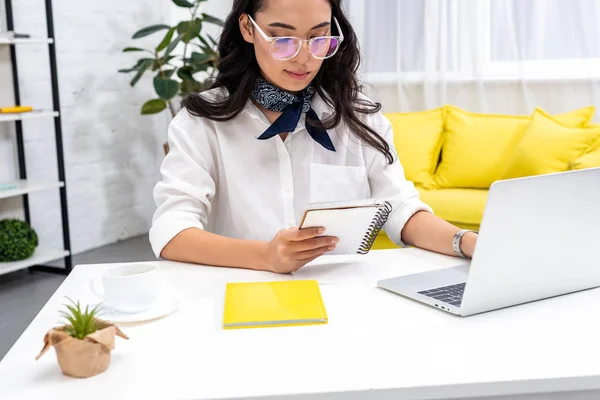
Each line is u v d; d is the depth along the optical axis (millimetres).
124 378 901
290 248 1315
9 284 3738
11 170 3910
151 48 4875
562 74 4020
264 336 1035
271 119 1656
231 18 1560
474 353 961
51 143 4141
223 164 1648
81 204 4383
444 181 3934
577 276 1198
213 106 1603
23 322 3131
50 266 3975
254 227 1646
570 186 1101
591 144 3455
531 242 1096
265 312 1106
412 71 4480
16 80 3852
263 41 1453
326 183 1692
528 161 3580
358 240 1375
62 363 910
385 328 1058
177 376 905
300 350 980
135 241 4691
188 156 1587
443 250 1475
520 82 4148
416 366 920
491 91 4270
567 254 1153
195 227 1470
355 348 983
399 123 4160
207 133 1643
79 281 1337
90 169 4430
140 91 4812
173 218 1485
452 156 3938
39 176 4078
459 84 4352
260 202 1647
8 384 892
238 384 878
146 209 4938
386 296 1210
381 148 1665
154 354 977
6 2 3729
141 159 4859
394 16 4453
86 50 4340
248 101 1635
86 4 4316
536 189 1065
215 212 1712
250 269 1384
